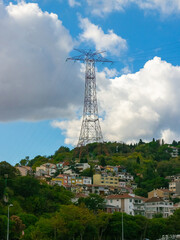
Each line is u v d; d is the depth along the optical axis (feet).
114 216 347.36
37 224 304.50
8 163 469.16
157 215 471.21
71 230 296.51
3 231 289.12
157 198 521.65
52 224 292.81
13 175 466.29
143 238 361.71
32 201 409.08
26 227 324.19
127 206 477.77
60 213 314.55
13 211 358.84
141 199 500.33
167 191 644.69
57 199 458.09
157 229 357.20
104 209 458.09
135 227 342.85
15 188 431.02
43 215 382.83
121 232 333.62
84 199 443.32
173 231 362.74
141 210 490.49
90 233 322.34
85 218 308.60
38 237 278.67
